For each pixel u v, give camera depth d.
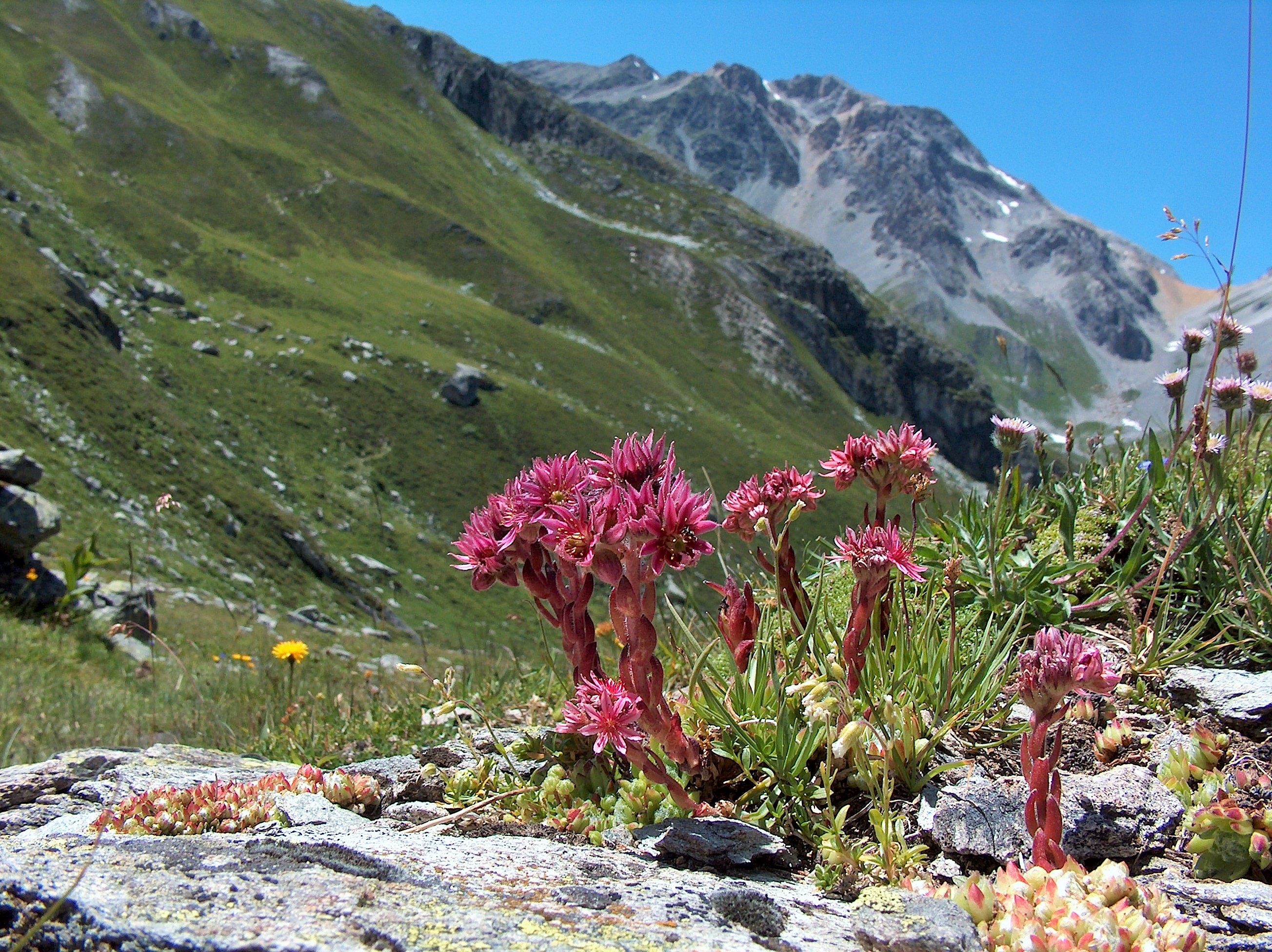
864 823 0.38
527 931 0.27
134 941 0.26
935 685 0.42
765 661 0.41
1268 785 0.37
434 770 0.45
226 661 1.17
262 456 13.59
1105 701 0.45
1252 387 0.50
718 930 0.29
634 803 0.38
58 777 0.46
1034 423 0.57
